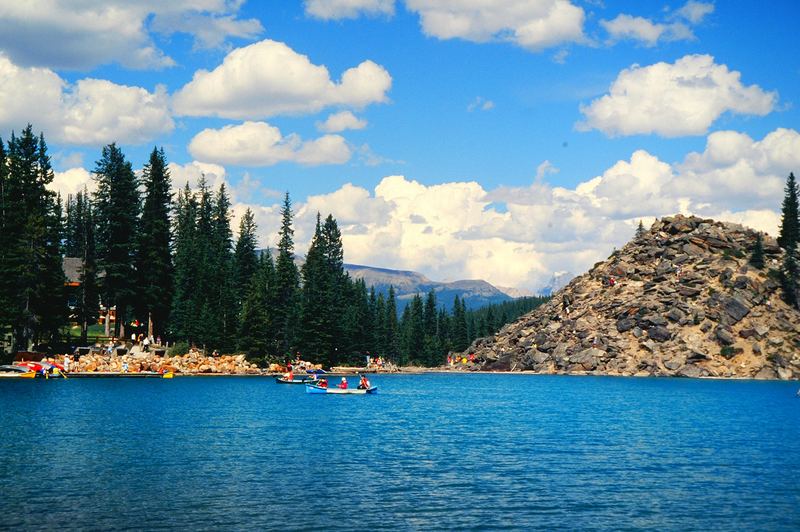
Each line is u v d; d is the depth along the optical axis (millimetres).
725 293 175000
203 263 145875
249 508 31578
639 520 30750
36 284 105562
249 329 143875
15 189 108375
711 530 29438
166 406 74812
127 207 126625
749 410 84750
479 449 50219
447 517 30703
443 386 135125
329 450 48312
